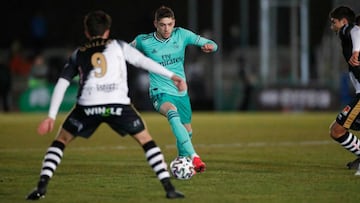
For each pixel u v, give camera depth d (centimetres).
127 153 4344
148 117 7556
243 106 8806
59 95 2562
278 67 9756
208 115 7981
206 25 11638
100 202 2670
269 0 9662
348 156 4116
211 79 9781
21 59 9544
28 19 11994
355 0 8956
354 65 3142
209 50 3441
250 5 11400
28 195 2681
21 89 9331
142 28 9581
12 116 7700
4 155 4281
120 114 2573
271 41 9950
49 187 3012
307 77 8806
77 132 2602
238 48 10694
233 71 10288
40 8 12038
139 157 4131
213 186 3028
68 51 9850
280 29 10662
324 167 3641
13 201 2675
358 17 3238
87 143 4947
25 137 5447
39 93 8581
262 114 8169
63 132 2617
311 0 10488
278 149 4541
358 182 3133
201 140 5166
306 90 8588
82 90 2580
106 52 2588
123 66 2598
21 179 3262
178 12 11706
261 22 8994
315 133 5647
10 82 8481
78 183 3120
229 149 4562
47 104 8581
